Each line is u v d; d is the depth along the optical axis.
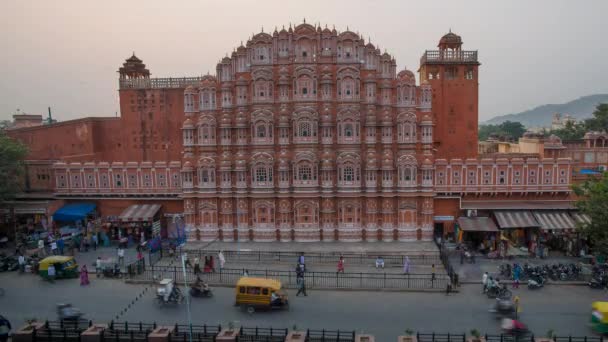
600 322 31.73
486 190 56.84
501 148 95.44
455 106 66.50
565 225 51.34
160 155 71.38
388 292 41.22
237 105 57.75
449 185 57.03
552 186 56.69
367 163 55.78
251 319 35.47
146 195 60.53
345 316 35.94
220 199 57.72
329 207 56.50
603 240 43.22
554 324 33.84
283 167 56.03
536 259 49.88
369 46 57.00
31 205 59.00
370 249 52.19
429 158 56.00
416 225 56.34
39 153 73.25
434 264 48.03
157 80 71.25
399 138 56.59
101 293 41.34
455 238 55.69
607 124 107.19
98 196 61.31
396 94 57.34
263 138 57.00
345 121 56.25
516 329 31.53
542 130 174.25
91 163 61.16
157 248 53.09
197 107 59.62
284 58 56.94
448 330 33.12
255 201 56.88
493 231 52.19
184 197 57.69
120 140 72.31
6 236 59.72
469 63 65.81
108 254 53.03
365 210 56.62
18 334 31.48
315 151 56.44
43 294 41.16
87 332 31.62
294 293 41.16
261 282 37.25
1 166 54.91
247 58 57.81
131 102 71.44
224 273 44.88
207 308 37.88
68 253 52.84
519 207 54.38
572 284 42.22
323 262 49.50
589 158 73.81
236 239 57.75
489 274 44.97
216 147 58.31
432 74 66.44
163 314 36.59
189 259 49.62
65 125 72.50
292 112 57.09
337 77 56.44
